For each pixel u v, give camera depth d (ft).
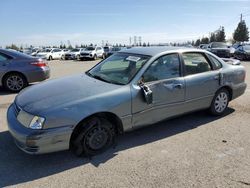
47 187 10.51
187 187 10.55
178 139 14.90
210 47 91.30
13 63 27.27
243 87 19.61
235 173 11.53
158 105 14.58
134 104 13.53
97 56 112.88
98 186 10.58
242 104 21.85
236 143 14.47
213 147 13.96
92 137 12.62
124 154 13.10
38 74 28.25
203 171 11.66
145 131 15.96
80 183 10.77
